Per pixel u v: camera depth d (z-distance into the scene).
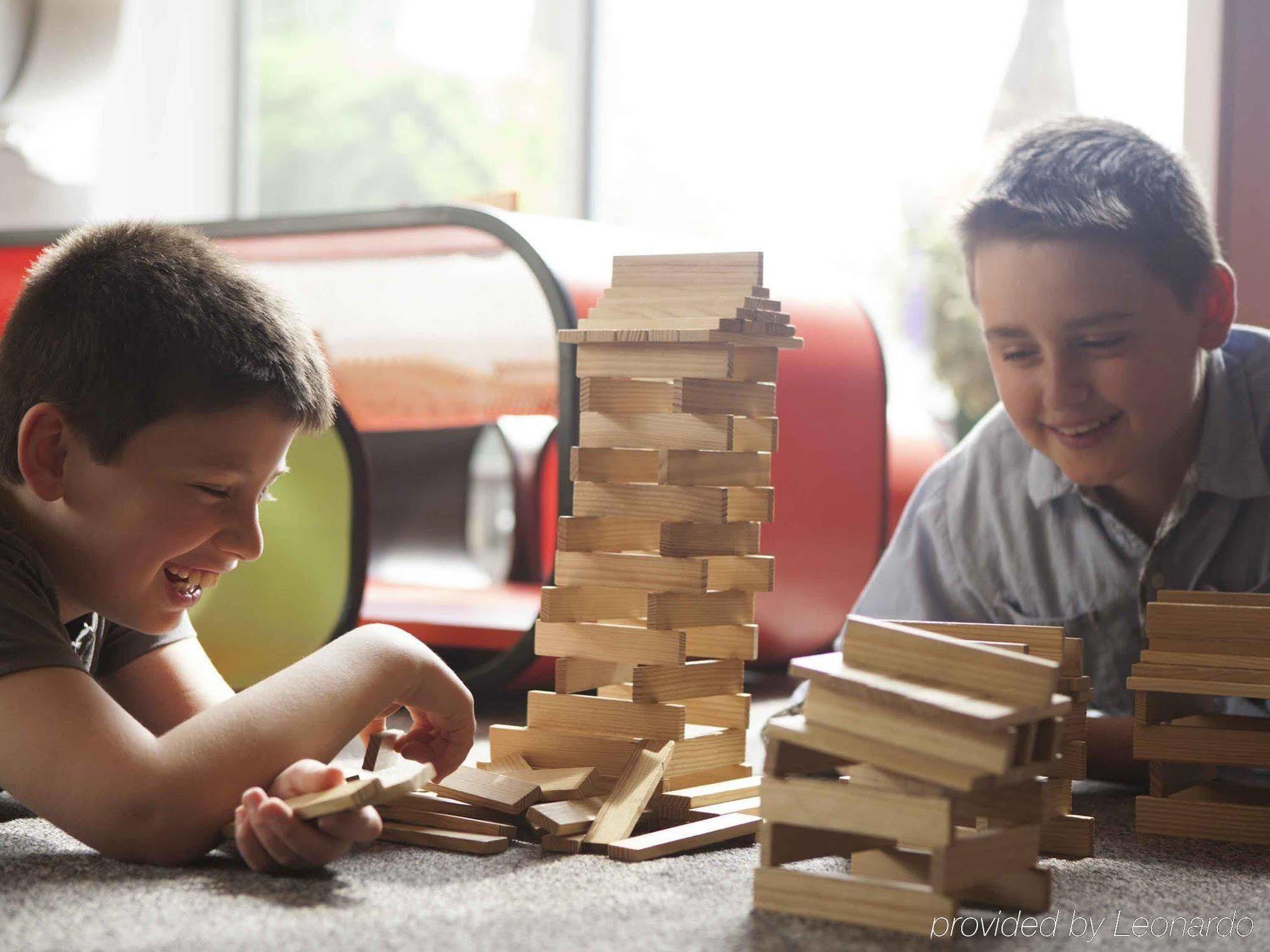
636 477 1.02
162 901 0.73
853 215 3.09
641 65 3.21
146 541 0.87
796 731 0.74
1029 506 1.34
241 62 3.48
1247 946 0.71
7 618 0.82
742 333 0.99
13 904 0.72
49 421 0.86
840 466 1.84
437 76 3.42
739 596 1.05
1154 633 1.00
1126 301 1.26
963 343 3.02
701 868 0.84
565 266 1.53
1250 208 1.53
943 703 0.69
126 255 0.88
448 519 2.70
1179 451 1.29
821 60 3.09
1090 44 2.67
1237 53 1.53
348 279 2.03
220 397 0.85
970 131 2.94
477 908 0.74
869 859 0.79
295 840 0.77
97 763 0.79
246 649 1.58
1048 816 0.90
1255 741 0.97
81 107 2.87
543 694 1.03
